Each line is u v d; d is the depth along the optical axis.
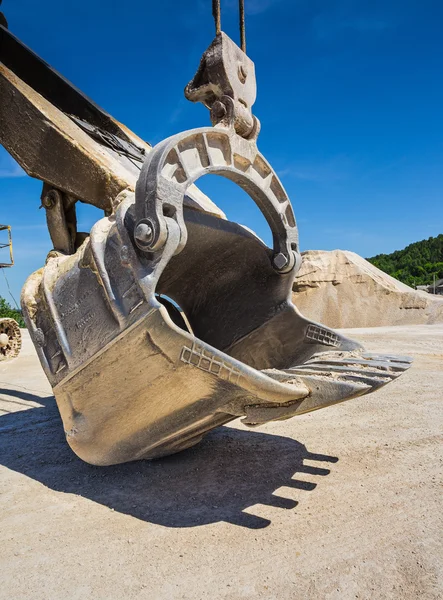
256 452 4.24
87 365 3.12
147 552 2.64
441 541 2.67
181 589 2.30
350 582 2.31
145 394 3.07
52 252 4.48
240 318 4.53
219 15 3.68
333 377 3.17
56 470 3.98
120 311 2.89
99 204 4.25
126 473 3.84
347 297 19.77
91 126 5.29
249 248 4.31
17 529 2.96
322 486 3.47
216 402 3.05
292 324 4.30
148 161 2.93
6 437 5.04
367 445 4.34
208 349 2.74
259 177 3.79
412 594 2.21
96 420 3.35
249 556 2.57
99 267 3.05
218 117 3.58
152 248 2.77
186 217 3.79
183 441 3.68
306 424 5.06
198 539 2.76
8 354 11.95
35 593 2.30
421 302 18.98
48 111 4.44
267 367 4.51
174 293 4.71
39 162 4.47
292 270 4.13
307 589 2.27
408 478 3.57
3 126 4.53
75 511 3.19
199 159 3.23
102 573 2.45
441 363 8.94
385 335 13.65
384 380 3.04
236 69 3.72
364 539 2.70
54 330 3.39
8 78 4.43
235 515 3.06
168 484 3.60
